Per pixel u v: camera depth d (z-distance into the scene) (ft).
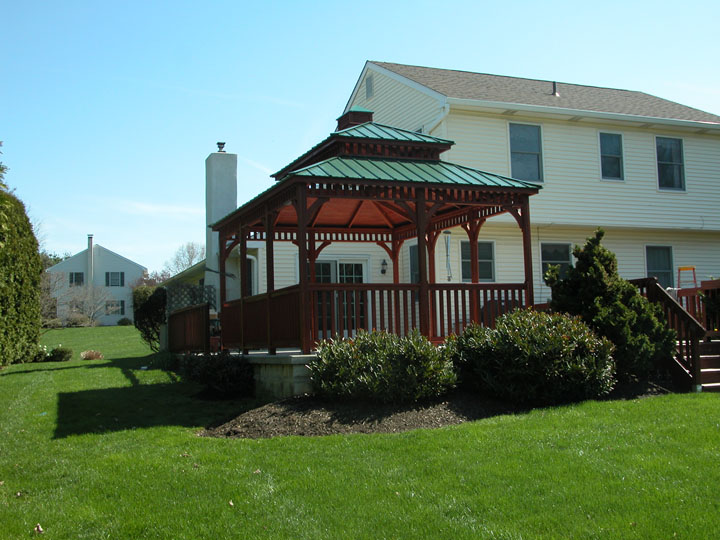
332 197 30.30
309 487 17.63
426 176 32.78
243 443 22.65
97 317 151.02
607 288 30.19
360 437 22.30
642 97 69.10
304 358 28.71
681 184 61.16
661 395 28.12
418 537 14.38
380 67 61.62
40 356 59.21
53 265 168.76
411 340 27.43
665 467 17.83
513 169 54.03
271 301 32.96
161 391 35.70
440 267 51.44
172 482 18.54
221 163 60.59
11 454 22.85
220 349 41.29
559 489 16.61
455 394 27.55
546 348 26.32
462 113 52.42
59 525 15.94
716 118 65.77
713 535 13.88
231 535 14.96
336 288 30.48
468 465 18.60
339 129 42.88
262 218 35.14
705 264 62.59
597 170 57.26
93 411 30.25
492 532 14.37
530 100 56.34
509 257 54.54
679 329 30.83
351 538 14.47
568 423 22.70
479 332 29.04
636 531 14.17
